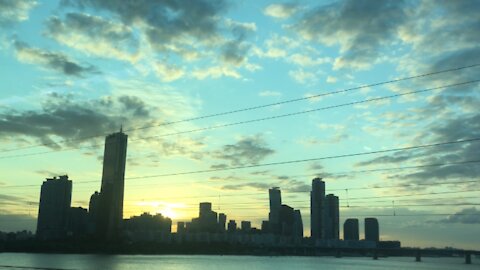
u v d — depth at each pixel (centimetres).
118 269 18275
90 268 17200
